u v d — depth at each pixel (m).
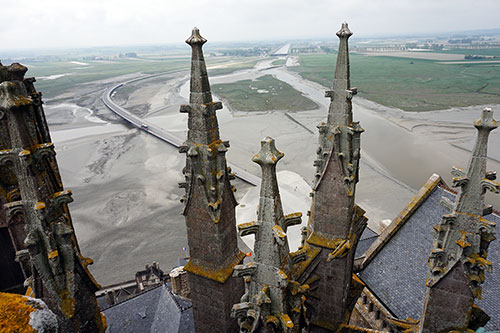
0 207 12.18
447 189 26.47
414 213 27.64
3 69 9.54
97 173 100.12
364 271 27.84
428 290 13.80
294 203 75.81
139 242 63.91
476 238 12.01
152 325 28.55
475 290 12.47
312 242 18.62
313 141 121.44
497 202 72.81
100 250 61.81
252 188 84.38
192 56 13.13
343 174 17.03
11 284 14.21
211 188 14.24
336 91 16.50
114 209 77.12
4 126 10.75
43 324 5.11
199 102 13.56
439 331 13.92
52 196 10.17
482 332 13.01
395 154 107.62
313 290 19.41
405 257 26.08
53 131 155.25
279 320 9.84
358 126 16.75
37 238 9.80
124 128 155.88
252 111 179.38
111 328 28.67
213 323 16.64
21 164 9.49
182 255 59.28
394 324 19.66
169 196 82.88
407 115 158.75
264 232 9.74
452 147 112.56
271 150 9.19
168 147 123.56
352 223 18.58
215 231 14.86
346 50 15.83
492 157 97.31
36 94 10.31
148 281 46.38
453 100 187.75
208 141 13.98
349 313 21.77
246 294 10.52
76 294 10.77
